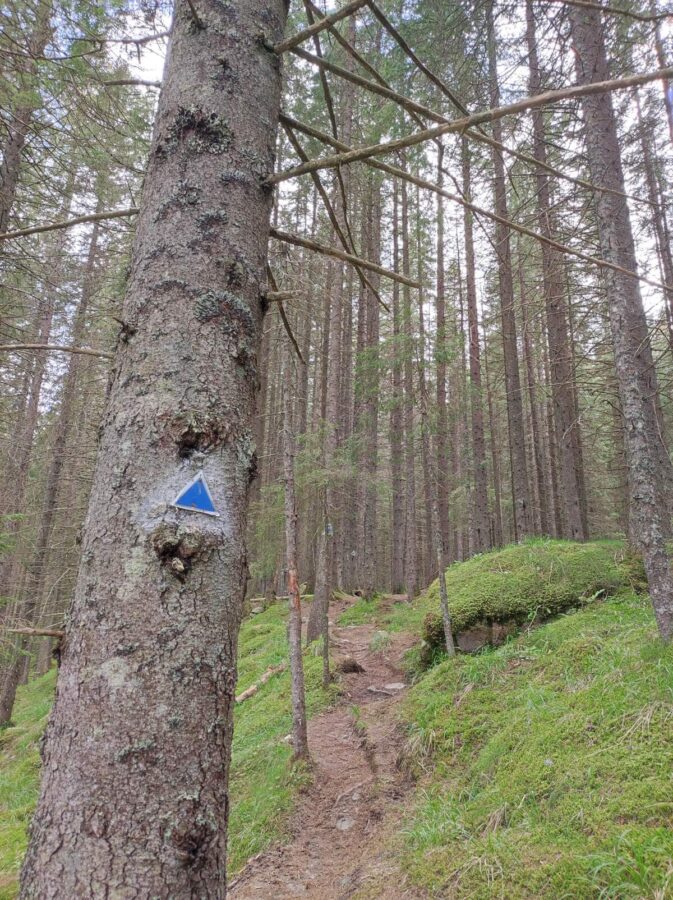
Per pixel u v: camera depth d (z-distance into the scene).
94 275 8.10
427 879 2.62
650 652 3.54
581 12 4.30
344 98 9.41
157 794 1.02
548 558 6.29
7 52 3.61
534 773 3.05
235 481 1.29
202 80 1.47
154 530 1.16
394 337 6.97
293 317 5.39
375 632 9.48
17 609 11.26
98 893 0.95
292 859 3.55
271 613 13.83
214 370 1.30
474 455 13.33
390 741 4.73
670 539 5.37
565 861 2.26
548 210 4.18
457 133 1.43
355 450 10.30
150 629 1.11
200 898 1.01
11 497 10.92
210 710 1.12
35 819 1.06
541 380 18.03
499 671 4.72
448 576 7.09
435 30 4.89
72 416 12.28
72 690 1.10
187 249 1.35
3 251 6.22
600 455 15.11
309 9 1.88
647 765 2.64
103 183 6.22
